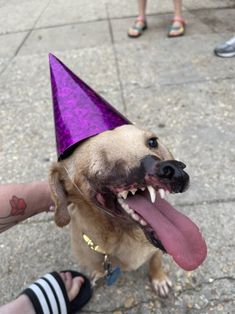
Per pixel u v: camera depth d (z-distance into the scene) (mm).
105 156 320
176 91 733
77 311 442
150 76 787
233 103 686
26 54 946
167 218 339
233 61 794
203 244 336
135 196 329
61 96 367
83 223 388
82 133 346
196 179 559
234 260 458
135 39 934
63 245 504
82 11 1157
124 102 723
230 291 432
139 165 307
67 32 1032
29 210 461
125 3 1158
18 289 468
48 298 418
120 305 440
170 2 1114
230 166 572
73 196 373
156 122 667
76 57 895
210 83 741
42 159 625
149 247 392
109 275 438
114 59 863
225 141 613
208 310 421
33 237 517
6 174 609
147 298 442
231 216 504
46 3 1281
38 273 480
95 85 785
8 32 1093
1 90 817
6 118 730
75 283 448
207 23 965
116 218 353
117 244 395
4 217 442
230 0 1074
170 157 359
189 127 648
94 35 989
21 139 673
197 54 834
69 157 359
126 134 333
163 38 918
